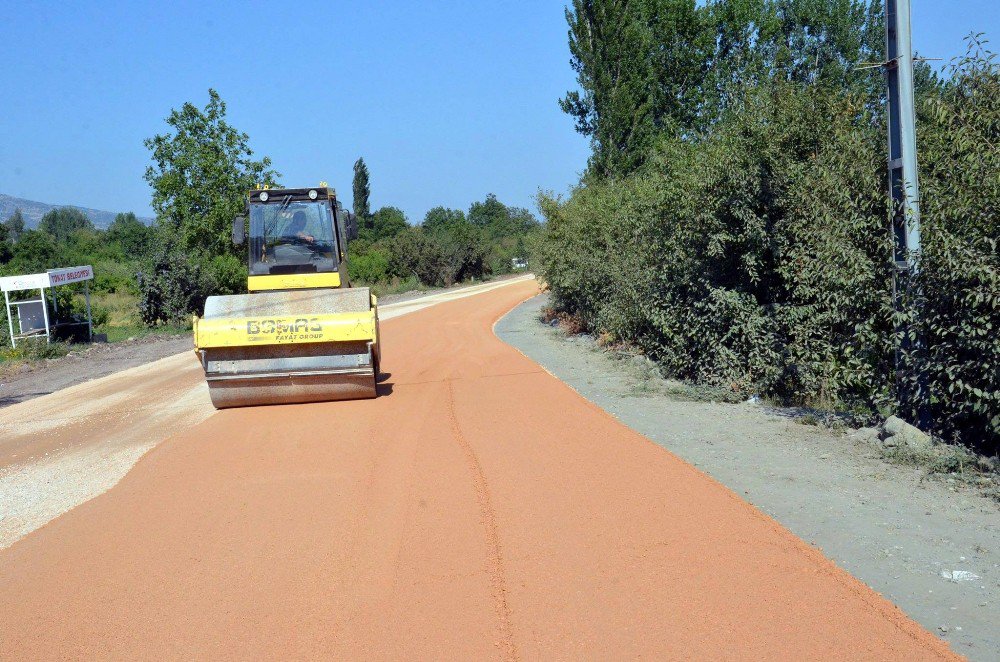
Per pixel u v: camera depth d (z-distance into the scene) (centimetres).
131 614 510
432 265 6331
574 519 625
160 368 1916
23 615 520
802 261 1007
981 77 800
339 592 521
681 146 1330
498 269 8075
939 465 701
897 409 827
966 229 742
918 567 516
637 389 1212
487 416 1044
